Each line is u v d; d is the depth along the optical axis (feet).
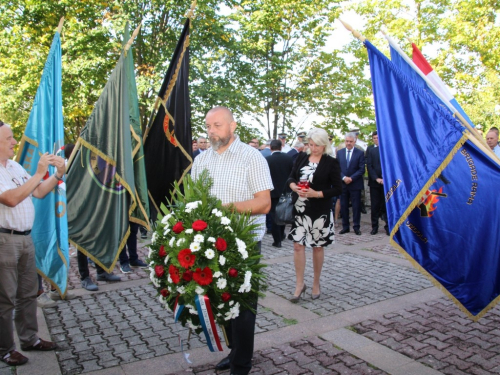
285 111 66.08
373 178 29.07
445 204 12.03
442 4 51.80
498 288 11.90
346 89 62.69
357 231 29.94
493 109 45.39
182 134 19.34
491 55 49.24
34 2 48.55
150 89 51.03
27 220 11.48
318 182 15.83
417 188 12.18
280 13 60.44
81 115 54.34
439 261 12.15
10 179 11.25
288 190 19.29
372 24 54.80
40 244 14.62
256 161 10.57
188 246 8.67
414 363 11.23
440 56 51.55
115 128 16.51
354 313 14.75
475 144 11.76
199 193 9.59
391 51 13.89
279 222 19.15
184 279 8.72
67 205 16.37
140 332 13.44
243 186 10.54
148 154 19.57
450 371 10.80
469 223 11.87
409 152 12.43
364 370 10.92
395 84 12.79
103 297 16.80
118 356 11.84
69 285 18.39
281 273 19.95
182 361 11.51
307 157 16.49
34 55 49.83
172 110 19.25
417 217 12.32
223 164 10.71
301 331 13.29
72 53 49.60
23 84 48.62
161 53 52.39
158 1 49.57
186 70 19.51
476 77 50.88
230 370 10.02
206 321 8.74
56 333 13.41
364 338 12.75
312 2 60.85
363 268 20.62
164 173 19.51
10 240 11.04
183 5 50.90
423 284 17.95
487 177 11.69
